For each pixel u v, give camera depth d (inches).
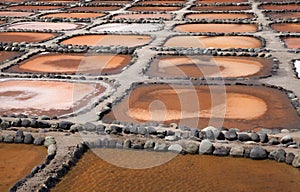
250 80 416.8
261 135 290.8
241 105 357.4
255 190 243.8
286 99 368.2
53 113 349.4
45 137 302.0
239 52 506.6
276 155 271.3
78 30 662.5
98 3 931.3
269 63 472.7
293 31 622.5
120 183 252.7
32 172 259.9
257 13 764.6
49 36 633.6
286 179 253.3
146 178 257.1
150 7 880.3
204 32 622.2
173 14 780.6
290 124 320.2
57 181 254.7
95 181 255.0
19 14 835.4
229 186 247.9
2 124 322.0
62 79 434.6
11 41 605.9
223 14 778.8
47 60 510.0
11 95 394.0
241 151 276.7
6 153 290.8
